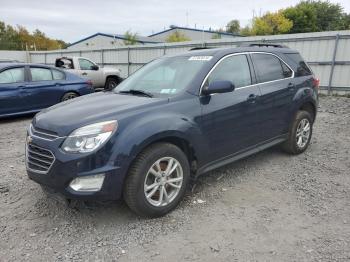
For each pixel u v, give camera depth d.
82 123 3.26
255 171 4.89
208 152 4.02
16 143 6.68
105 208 3.80
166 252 3.01
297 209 3.74
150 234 3.29
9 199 4.07
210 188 4.32
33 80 9.08
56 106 4.04
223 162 4.29
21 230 3.39
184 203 3.91
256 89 4.61
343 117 8.95
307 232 3.28
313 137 6.84
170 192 3.71
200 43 16.72
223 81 3.85
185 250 3.03
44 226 3.46
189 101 3.82
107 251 3.03
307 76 5.65
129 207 3.49
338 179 4.58
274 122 4.96
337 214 3.62
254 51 4.85
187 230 3.35
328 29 57.16
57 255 2.98
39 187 4.41
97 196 3.20
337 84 12.80
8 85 8.55
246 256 2.93
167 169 3.59
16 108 8.73
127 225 3.46
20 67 8.91
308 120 5.63
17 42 61.66
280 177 4.67
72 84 9.86
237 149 4.45
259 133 4.74
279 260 2.86
